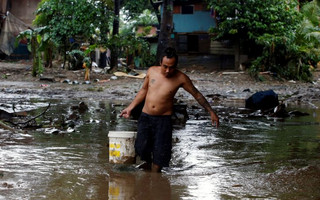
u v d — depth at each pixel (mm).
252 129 8891
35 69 22531
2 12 34156
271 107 12578
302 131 8656
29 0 35438
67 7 22422
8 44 34156
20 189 4531
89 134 7852
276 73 25594
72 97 14914
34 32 22359
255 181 5035
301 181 5039
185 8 33094
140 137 5312
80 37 25219
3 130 7824
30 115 9938
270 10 26953
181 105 10234
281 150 6785
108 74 24891
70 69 26125
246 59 30125
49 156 6039
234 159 6152
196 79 24484
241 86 21609
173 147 6922
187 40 33406
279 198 4406
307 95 17672
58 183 4793
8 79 21328
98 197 4352
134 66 34719
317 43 25484
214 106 13336
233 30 27094
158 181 4969
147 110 5301
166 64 5129
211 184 4895
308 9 25016
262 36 26078
